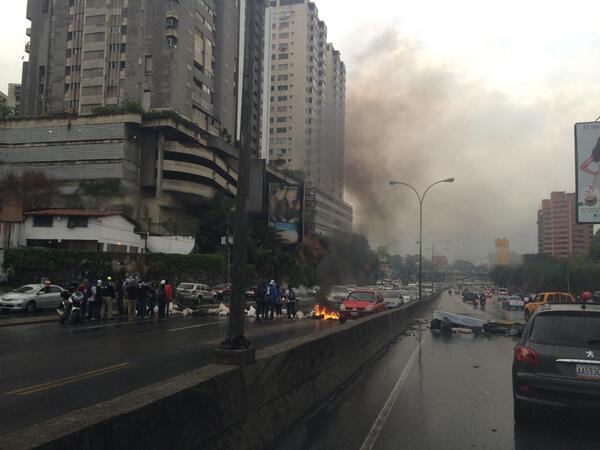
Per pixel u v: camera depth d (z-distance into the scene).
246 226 6.53
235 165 80.06
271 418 6.09
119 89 76.19
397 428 6.77
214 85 84.94
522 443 6.23
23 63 85.44
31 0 83.19
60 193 63.88
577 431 6.76
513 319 33.47
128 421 3.56
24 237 46.72
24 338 16.02
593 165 25.33
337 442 6.12
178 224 62.28
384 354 14.47
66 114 66.44
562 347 6.75
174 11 74.38
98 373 10.37
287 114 50.84
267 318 27.06
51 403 7.85
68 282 36.47
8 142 67.94
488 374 11.19
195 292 37.72
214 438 4.75
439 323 22.62
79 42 78.62
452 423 7.06
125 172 64.44
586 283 65.62
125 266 40.41
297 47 53.78
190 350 13.95
